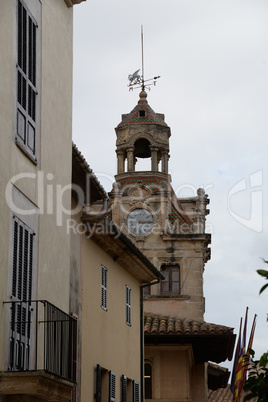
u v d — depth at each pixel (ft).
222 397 188.65
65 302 66.59
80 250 81.05
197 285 170.30
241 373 130.82
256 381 43.62
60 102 67.77
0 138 54.03
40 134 62.28
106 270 90.94
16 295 55.47
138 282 108.17
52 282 63.62
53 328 62.18
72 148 71.05
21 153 58.03
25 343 56.29
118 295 96.17
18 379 51.88
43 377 52.31
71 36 71.82
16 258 55.88
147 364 127.44
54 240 64.64
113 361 91.40
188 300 169.17
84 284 81.76
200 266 171.42
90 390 81.35
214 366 162.40
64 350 62.23
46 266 62.39
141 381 105.50
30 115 60.49
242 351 133.49
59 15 68.80
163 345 126.21
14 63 57.36
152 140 177.58
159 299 168.86
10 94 56.24
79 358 78.18
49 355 60.75
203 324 127.75
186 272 171.22
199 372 141.18
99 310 86.89
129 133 178.40
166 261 171.73
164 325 126.21
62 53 69.05
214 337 123.65
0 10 55.16
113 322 92.79
